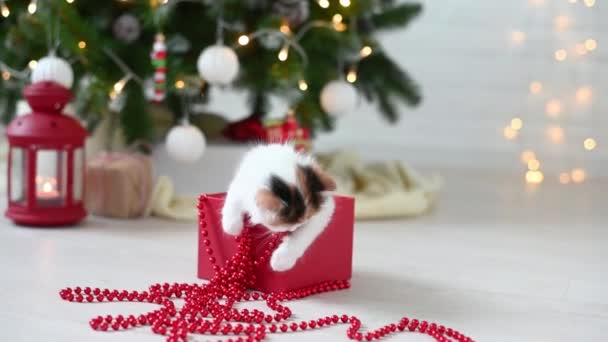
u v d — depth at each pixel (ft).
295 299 6.21
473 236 7.59
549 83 10.15
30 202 7.24
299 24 8.18
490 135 10.37
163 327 5.74
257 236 6.22
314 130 8.73
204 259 6.41
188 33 8.16
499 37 10.24
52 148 7.21
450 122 10.46
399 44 10.46
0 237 7.02
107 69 7.77
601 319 6.15
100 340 5.65
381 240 7.39
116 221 7.57
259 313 5.92
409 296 6.34
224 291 6.17
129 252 6.86
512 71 10.24
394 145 10.62
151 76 7.88
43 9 7.50
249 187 5.94
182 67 7.92
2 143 9.78
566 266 6.98
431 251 7.18
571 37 10.05
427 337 5.82
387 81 8.56
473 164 10.43
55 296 6.10
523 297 6.41
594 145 10.09
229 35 8.11
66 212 7.30
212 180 8.30
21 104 7.77
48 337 5.66
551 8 10.07
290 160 5.99
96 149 8.23
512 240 7.53
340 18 8.20
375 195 8.34
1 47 7.98
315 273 6.34
